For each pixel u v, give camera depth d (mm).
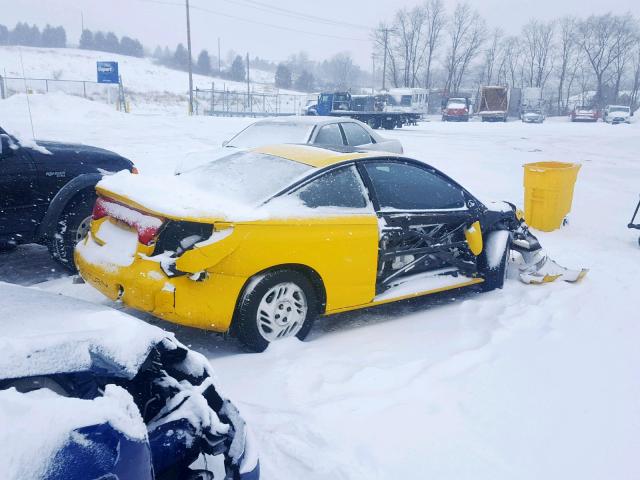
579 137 29375
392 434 3127
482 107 57625
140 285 3658
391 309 5230
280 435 3031
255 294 3875
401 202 4852
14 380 1803
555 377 3887
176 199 3854
